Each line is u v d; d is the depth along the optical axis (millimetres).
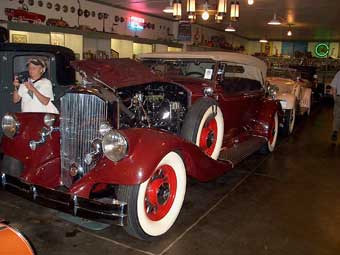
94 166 2527
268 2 8391
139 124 2949
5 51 3932
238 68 4527
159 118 3219
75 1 8086
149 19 10844
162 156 2385
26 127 2873
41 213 2924
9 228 1470
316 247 2543
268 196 3518
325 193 3646
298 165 4695
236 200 3389
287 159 4992
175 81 3723
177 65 4086
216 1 7648
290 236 2693
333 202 3404
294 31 15086
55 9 7602
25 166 2801
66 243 2479
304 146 5887
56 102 3910
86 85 2760
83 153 2658
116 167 2309
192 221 2896
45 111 3592
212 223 2871
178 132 3299
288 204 3326
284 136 6727
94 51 8430
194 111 3146
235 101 4027
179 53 4020
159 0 8438
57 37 7090
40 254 2322
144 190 2375
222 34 16031
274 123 5285
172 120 3240
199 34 13617
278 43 20047
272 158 5035
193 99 3375
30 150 2822
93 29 7852
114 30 9352
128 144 2318
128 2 8734
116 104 2590
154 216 2562
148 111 3230
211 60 3816
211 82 3713
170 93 3455
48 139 2896
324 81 16000
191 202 3303
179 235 2654
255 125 5027
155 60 4188
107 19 9086
